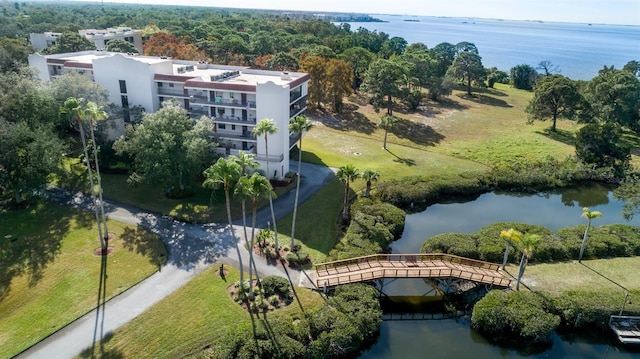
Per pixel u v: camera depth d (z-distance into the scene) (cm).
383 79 11756
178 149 6338
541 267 5609
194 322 4316
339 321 4325
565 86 11306
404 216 6738
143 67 7650
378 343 4469
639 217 7462
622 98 11725
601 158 8931
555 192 8450
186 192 7006
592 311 4656
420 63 14850
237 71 9019
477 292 5212
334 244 5900
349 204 6969
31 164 6000
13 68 9119
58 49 11944
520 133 11650
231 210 6581
